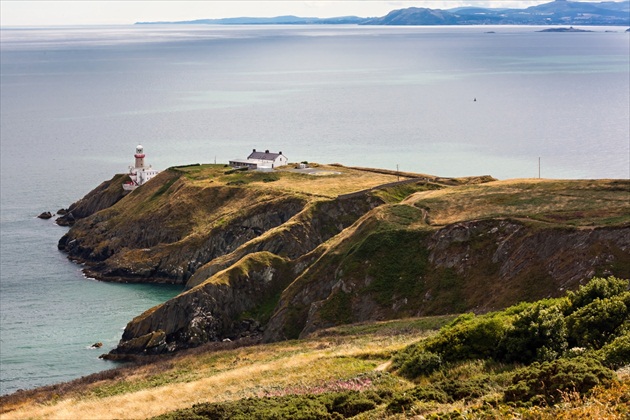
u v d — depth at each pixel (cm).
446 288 8800
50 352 9481
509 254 8712
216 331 10069
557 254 8206
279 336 9388
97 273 13012
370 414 3444
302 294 9856
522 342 4259
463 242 9212
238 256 11650
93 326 10462
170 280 12731
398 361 4919
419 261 9362
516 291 8088
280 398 4191
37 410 6228
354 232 10594
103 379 7788
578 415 2488
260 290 10675
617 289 4850
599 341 4144
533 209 9662
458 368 4341
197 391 5562
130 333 9950
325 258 10162
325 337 7812
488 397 3162
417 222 10231
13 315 10812
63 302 11488
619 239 7969
